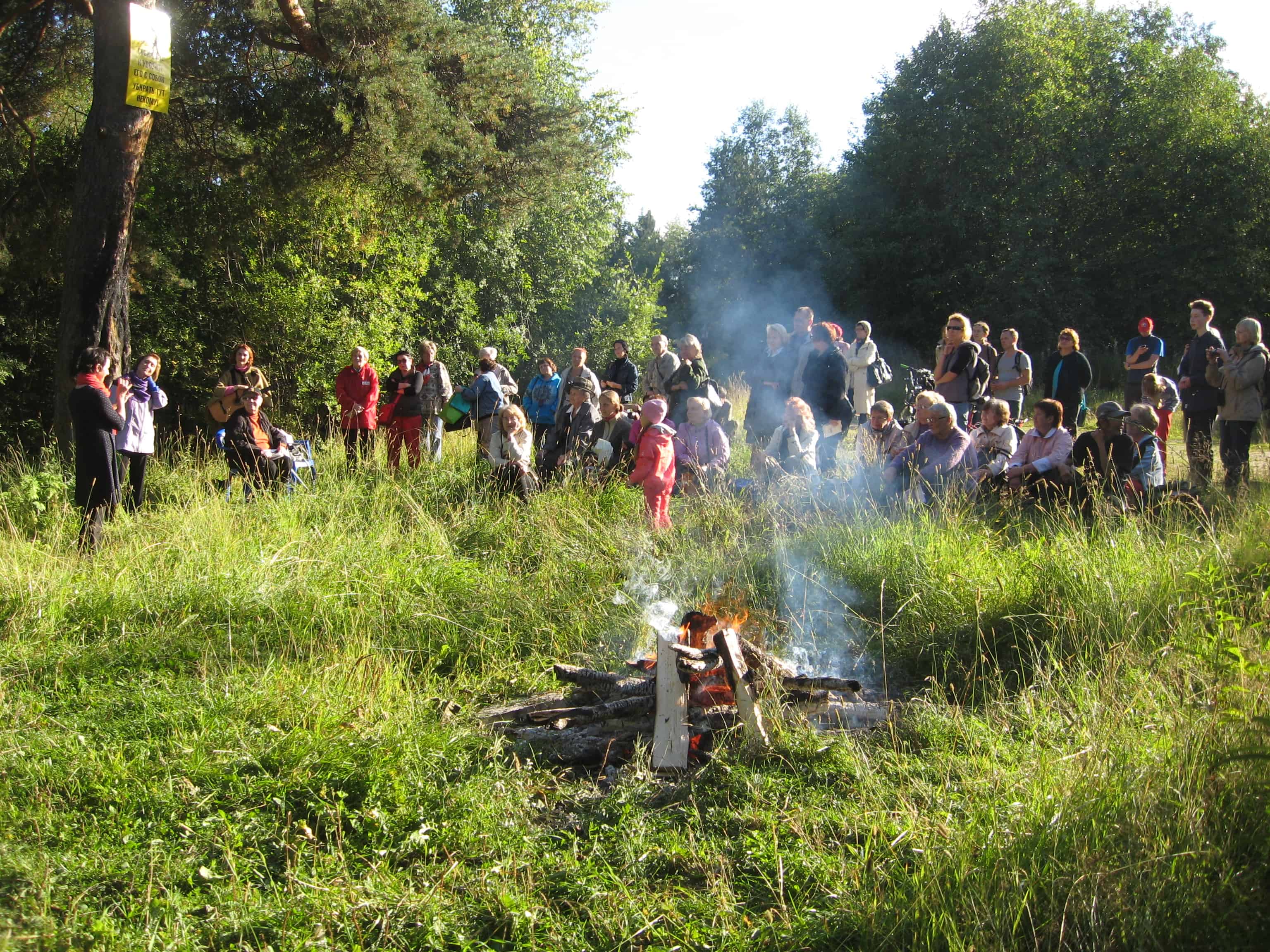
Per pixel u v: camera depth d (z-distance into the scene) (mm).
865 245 35969
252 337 16625
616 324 30359
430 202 16109
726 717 4797
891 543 6910
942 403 8570
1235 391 9922
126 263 10906
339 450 12008
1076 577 6070
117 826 3904
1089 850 3260
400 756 4402
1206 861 3096
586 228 29906
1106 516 7105
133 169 10703
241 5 13625
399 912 3369
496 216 17938
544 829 4000
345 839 3879
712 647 5145
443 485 9953
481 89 14969
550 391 12648
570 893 3496
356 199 15828
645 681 5145
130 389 9492
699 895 3469
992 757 4309
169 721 4824
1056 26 36094
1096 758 3828
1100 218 34531
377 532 8156
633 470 9562
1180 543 6594
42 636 5988
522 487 9047
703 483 8680
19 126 13812
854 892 3354
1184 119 33656
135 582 6652
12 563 6785
